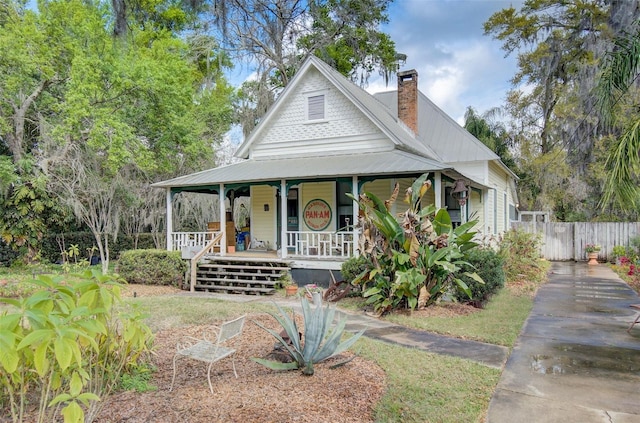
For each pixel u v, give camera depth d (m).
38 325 3.04
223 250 13.84
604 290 12.24
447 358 5.80
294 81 15.47
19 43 13.83
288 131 15.83
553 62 25.31
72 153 15.48
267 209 16.44
